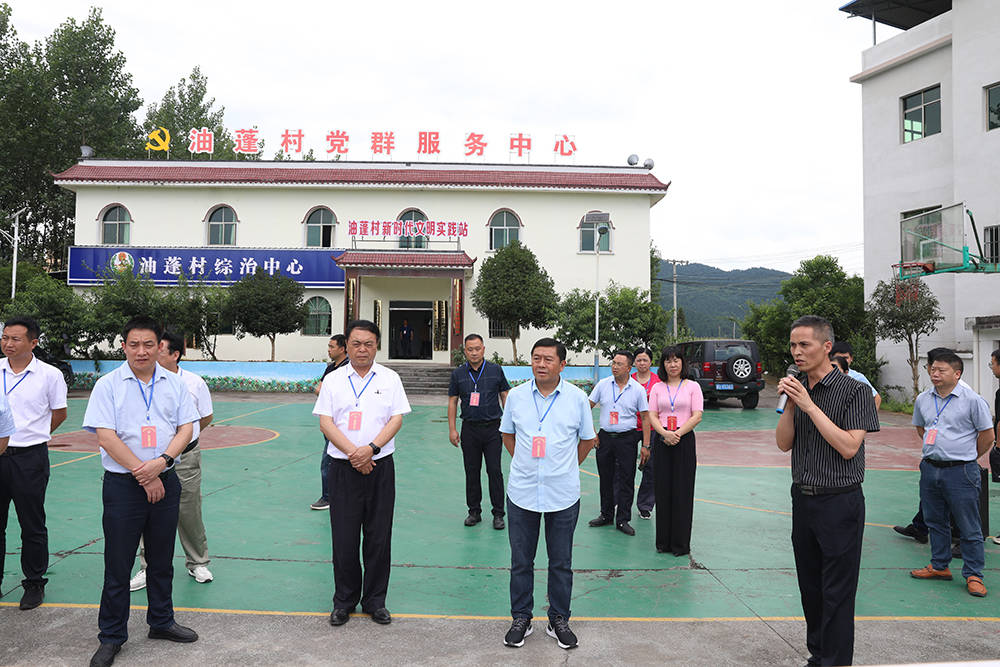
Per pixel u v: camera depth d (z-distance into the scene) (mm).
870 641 3686
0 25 28391
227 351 22906
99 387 3500
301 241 23141
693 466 5270
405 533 5789
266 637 3662
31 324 4141
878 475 8727
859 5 19031
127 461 3377
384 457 4008
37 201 30031
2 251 30375
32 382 4113
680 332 22172
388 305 23797
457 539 5621
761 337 25250
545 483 3664
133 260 22438
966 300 15773
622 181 23234
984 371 15195
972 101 15883
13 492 4012
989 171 15500
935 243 14797
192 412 3764
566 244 23391
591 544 5551
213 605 4117
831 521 3170
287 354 22891
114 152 30047
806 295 22516
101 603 3396
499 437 6047
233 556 5070
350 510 3908
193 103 35000
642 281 23328
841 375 3268
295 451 9906
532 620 3955
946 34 16844
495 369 6090
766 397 20344
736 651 3545
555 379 3846
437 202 23328
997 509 6711
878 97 18688
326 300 23078
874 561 5203
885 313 16141
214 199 23125
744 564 5043
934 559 4789
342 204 23250
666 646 3598
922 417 4887
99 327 19609
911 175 17812
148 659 3381
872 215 18812
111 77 31078
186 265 22484
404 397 4172
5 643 3547
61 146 29266
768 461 9594
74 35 29797
